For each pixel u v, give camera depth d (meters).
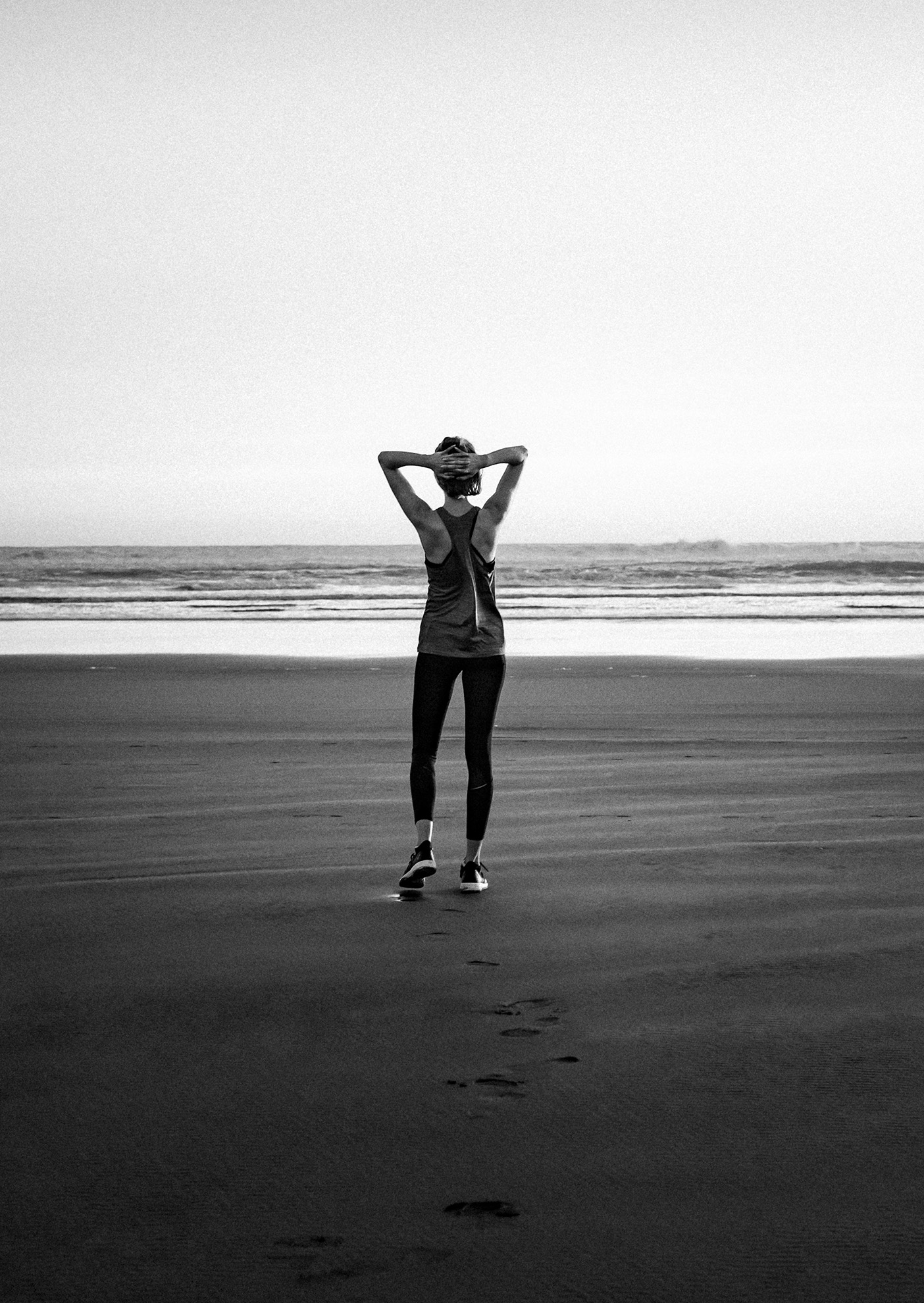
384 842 5.61
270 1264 1.98
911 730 10.01
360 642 20.75
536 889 4.66
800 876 4.82
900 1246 2.03
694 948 3.81
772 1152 2.38
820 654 17.97
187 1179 2.28
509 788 7.13
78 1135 2.47
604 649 18.92
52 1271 1.96
